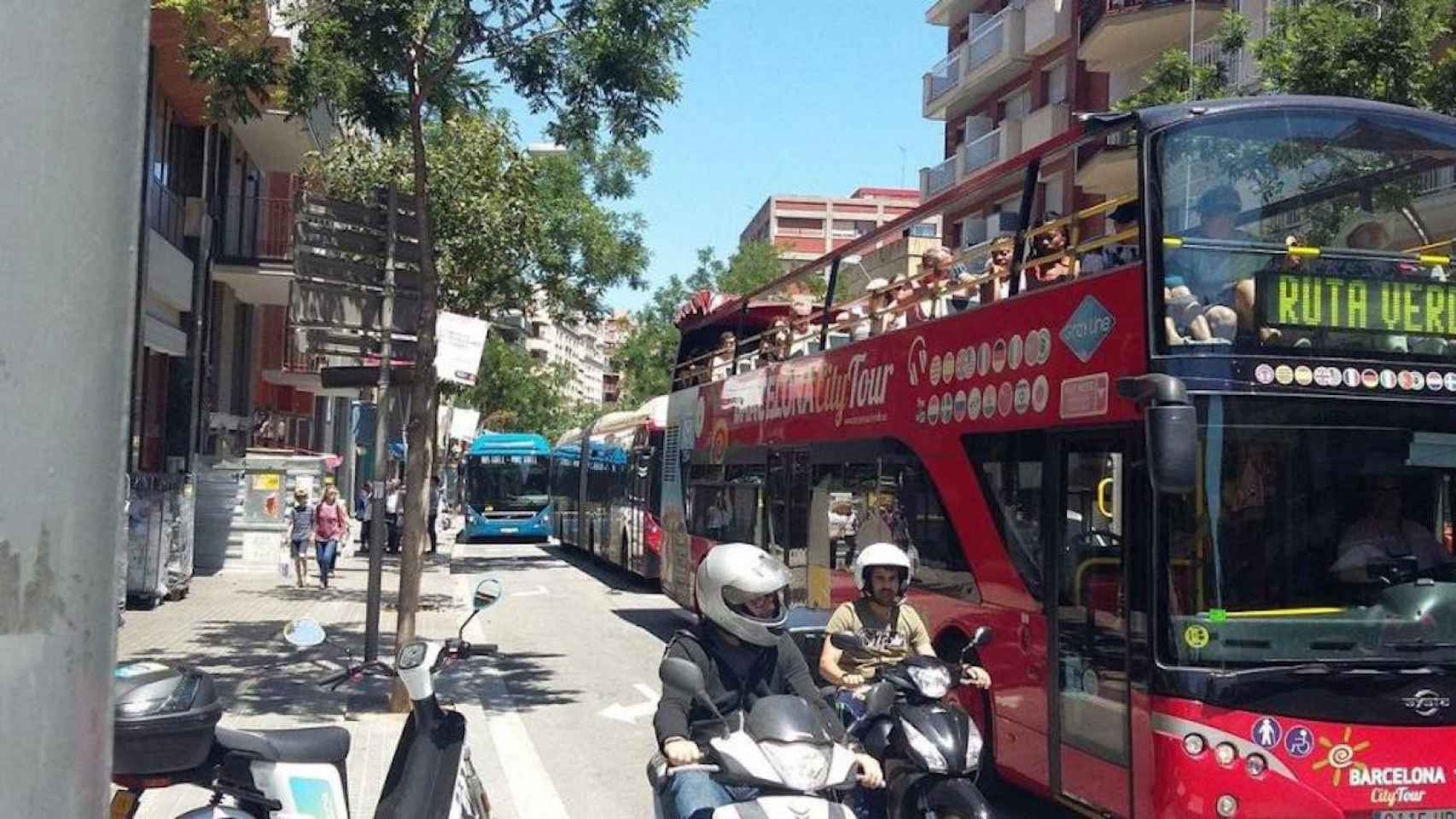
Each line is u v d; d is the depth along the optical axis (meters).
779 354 14.83
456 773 5.43
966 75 39.22
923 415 9.90
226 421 27.31
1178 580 6.46
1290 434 6.62
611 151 27.28
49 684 1.94
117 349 2.09
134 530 18.20
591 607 22.00
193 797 7.96
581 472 34.19
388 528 31.84
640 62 12.23
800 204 122.81
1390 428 6.74
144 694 4.45
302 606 19.47
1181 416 6.18
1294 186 7.18
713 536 16.61
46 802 1.93
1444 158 7.52
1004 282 9.57
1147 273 6.80
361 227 11.66
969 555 9.02
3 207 1.93
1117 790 6.96
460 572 29.70
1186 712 6.29
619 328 52.72
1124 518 6.84
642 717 11.91
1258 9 23.73
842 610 7.32
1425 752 6.31
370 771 9.06
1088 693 7.34
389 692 11.66
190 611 18.41
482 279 25.45
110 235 2.08
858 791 6.29
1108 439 7.25
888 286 11.42
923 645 7.35
